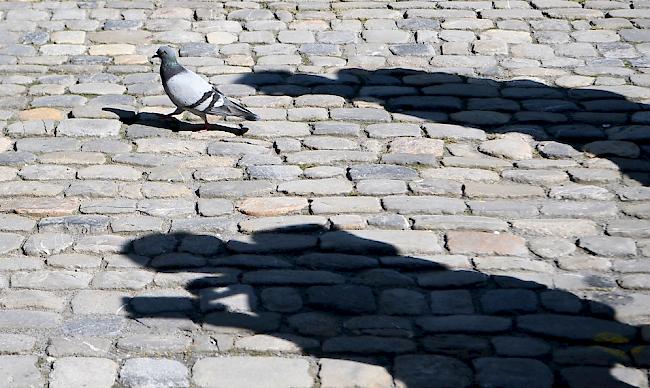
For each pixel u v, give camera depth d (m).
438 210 10.30
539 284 9.05
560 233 9.89
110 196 10.54
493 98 12.77
